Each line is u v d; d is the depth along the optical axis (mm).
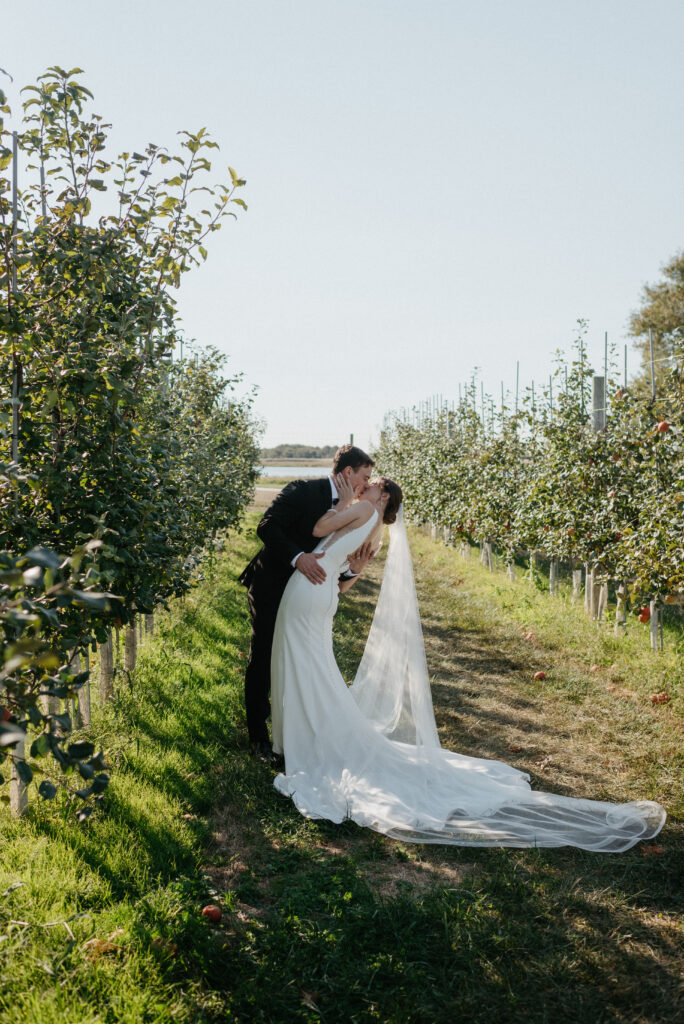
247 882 3203
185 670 5852
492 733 5172
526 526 9508
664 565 5891
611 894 3188
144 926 2697
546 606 9117
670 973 2709
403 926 2922
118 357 3049
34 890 2861
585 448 8031
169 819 3547
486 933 2883
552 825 3766
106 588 3193
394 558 4883
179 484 4234
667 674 6105
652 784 4270
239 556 12938
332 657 4484
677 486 6051
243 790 4086
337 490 4680
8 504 2963
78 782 3678
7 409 3096
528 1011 2518
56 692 1819
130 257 3467
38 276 3160
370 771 4211
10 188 3072
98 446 3225
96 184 3363
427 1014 2477
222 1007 2432
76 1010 2297
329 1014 2484
